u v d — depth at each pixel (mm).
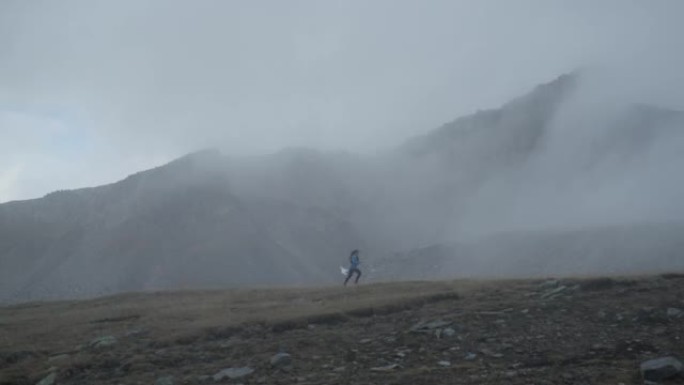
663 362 10609
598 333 13828
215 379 12750
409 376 11625
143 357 15367
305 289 29656
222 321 19234
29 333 21469
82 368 15117
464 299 19875
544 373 11172
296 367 13172
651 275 21609
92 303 34406
